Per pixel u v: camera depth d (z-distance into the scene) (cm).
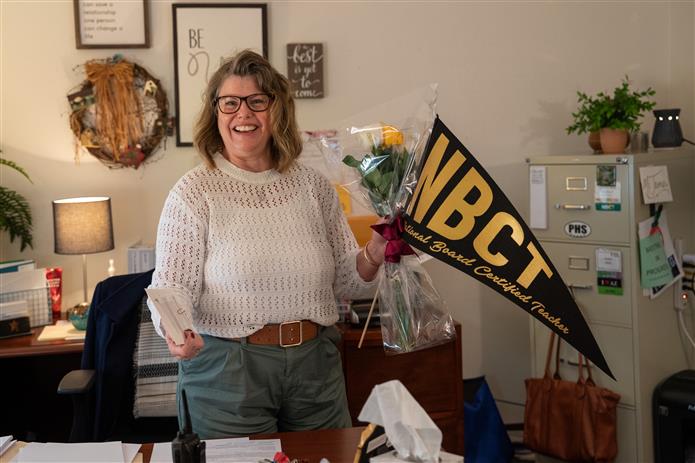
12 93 348
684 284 346
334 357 228
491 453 343
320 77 363
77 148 352
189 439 162
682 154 343
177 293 196
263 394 214
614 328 327
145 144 354
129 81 350
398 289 209
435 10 372
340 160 210
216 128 222
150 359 278
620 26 385
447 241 203
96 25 348
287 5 362
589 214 327
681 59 383
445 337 220
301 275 216
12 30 346
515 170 385
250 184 219
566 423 331
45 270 336
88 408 265
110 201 337
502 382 394
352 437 198
